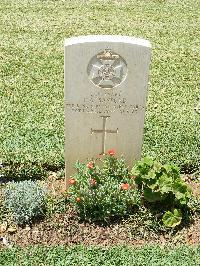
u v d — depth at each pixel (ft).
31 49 15.28
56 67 14.24
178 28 17.39
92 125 9.22
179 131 11.48
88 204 9.02
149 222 9.10
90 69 8.75
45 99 12.67
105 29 17.02
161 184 9.02
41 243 8.82
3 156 10.47
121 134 9.35
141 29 17.17
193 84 13.67
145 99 9.03
